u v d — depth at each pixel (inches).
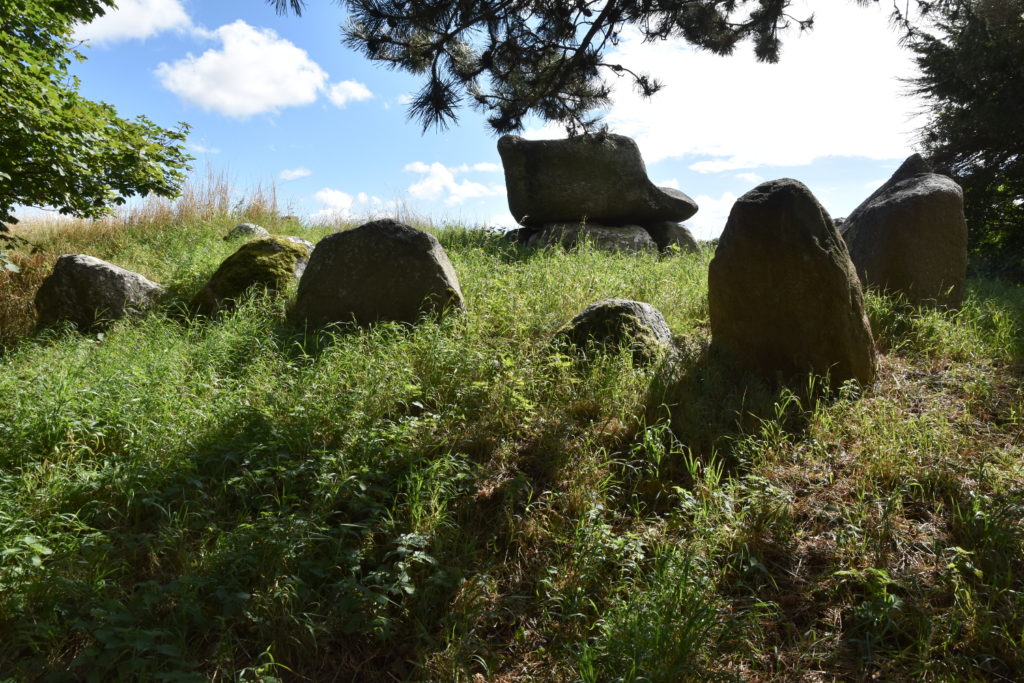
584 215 475.8
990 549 122.6
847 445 163.3
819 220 184.5
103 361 223.1
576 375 193.0
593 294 270.2
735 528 131.0
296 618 109.4
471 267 322.0
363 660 108.6
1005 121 547.2
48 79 349.1
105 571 119.3
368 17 352.8
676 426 167.2
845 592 117.6
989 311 255.9
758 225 184.4
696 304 271.6
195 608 110.3
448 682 103.1
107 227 537.6
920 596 114.0
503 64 395.9
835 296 180.4
